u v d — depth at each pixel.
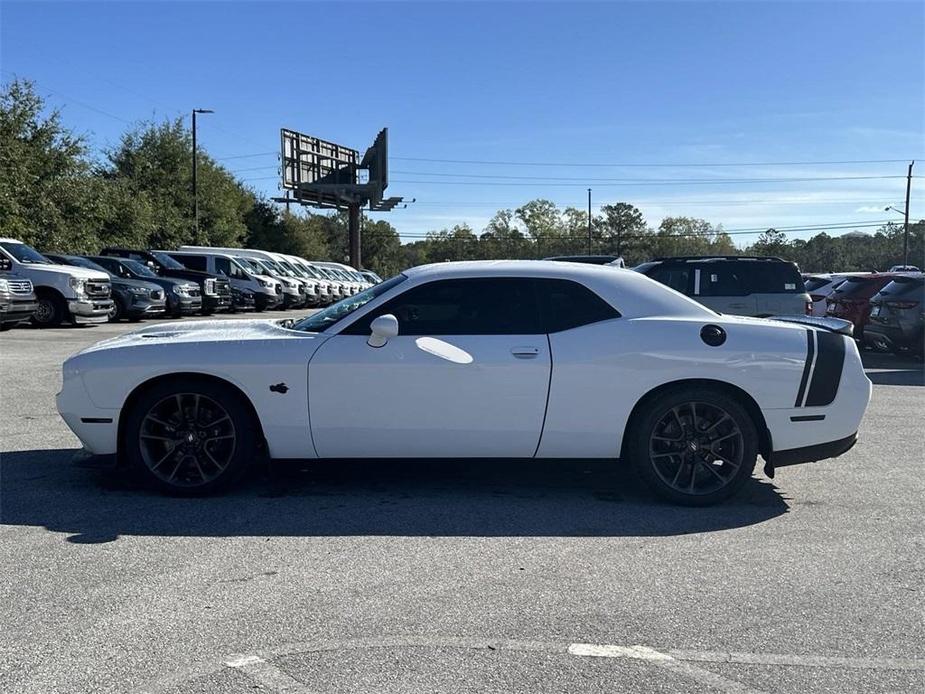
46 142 33.41
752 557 4.32
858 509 5.22
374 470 5.98
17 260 17.45
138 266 21.45
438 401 5.05
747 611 3.64
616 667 3.11
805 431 5.16
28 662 3.09
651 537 4.63
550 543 4.51
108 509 5.00
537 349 5.05
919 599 3.79
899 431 7.76
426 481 5.74
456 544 4.48
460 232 102.50
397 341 5.08
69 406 5.18
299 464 5.41
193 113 44.28
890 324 13.11
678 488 5.18
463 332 5.14
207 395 5.11
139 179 46.16
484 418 5.07
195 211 44.56
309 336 5.18
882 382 11.22
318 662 3.12
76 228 33.56
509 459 5.23
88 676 2.99
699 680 3.02
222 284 23.84
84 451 5.46
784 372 5.09
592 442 5.12
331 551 4.33
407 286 5.25
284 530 4.66
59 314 17.27
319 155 53.53
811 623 3.52
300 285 29.19
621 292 5.26
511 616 3.55
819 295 17.75
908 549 4.47
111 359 5.12
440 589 3.85
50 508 5.00
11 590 3.76
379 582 3.92
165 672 3.03
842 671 3.10
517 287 5.24
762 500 5.41
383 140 49.59
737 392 5.14
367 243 97.94
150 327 6.03
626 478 5.88
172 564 4.11
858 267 80.00
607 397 5.07
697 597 3.79
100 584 3.84
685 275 12.26
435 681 2.99
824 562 4.26
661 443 5.19
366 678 3.00
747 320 5.37
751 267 12.23
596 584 3.93
